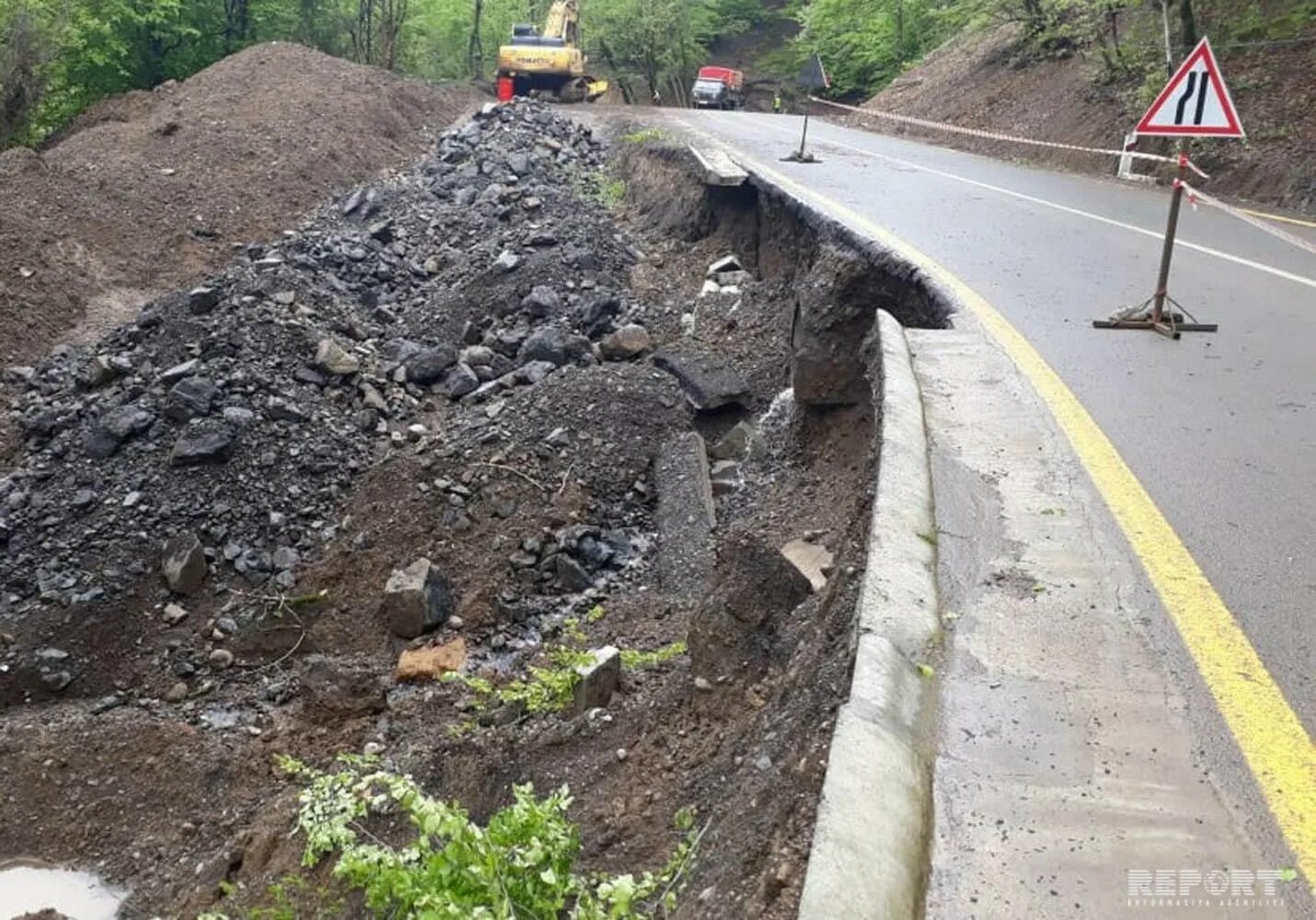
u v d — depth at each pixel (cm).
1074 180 1661
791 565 552
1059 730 333
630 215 1805
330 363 1148
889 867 267
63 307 1330
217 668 859
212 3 2925
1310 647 381
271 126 1961
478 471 997
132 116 2236
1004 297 870
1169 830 292
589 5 4297
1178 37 1934
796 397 957
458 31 3953
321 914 506
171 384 1077
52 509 956
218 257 1570
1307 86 1661
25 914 632
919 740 322
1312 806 302
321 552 955
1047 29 2377
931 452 531
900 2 3778
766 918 287
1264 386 663
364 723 769
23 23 2112
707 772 470
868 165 1766
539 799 538
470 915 274
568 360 1243
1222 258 1052
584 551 938
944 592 407
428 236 1678
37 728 766
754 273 1441
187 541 920
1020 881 274
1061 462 529
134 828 704
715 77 4109
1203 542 455
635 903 368
